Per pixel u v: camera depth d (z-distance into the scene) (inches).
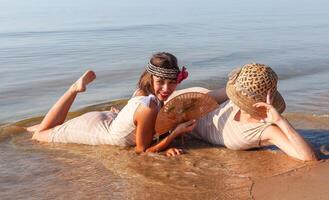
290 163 166.7
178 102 175.0
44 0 3016.7
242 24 861.8
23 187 152.6
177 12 1363.2
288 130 169.2
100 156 182.2
